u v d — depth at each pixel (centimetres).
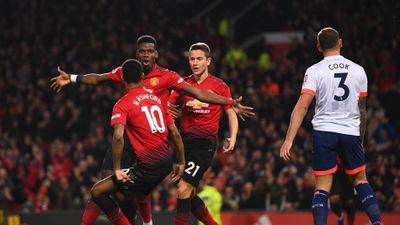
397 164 4306
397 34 5691
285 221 4038
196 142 2722
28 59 6931
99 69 6600
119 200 2616
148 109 2444
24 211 4447
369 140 4600
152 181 2466
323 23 6059
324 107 2400
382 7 5966
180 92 2591
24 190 5062
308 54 5759
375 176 4275
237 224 4103
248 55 7319
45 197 4872
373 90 5162
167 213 4084
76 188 4928
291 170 4472
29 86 6425
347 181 3097
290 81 5666
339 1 6291
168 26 7469
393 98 5056
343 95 2383
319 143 2397
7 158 5412
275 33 7394
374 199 2395
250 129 5200
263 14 7725
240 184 4666
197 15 8538
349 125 2391
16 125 6050
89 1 7819
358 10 6153
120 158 2405
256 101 5525
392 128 4731
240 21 8169
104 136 5709
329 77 2388
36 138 5831
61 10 7706
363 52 5609
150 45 2569
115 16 7594
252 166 4756
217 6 8575
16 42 7300
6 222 4375
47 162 5512
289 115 5316
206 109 2719
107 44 7019
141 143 2444
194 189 2727
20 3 7825
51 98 6322
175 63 6562
